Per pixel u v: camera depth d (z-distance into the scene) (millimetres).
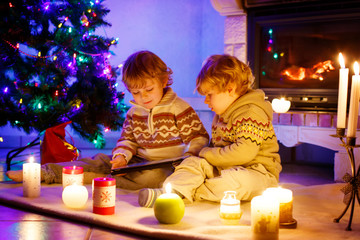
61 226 1406
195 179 1674
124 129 2115
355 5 2939
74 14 3141
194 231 1294
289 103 3020
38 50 3045
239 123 1710
